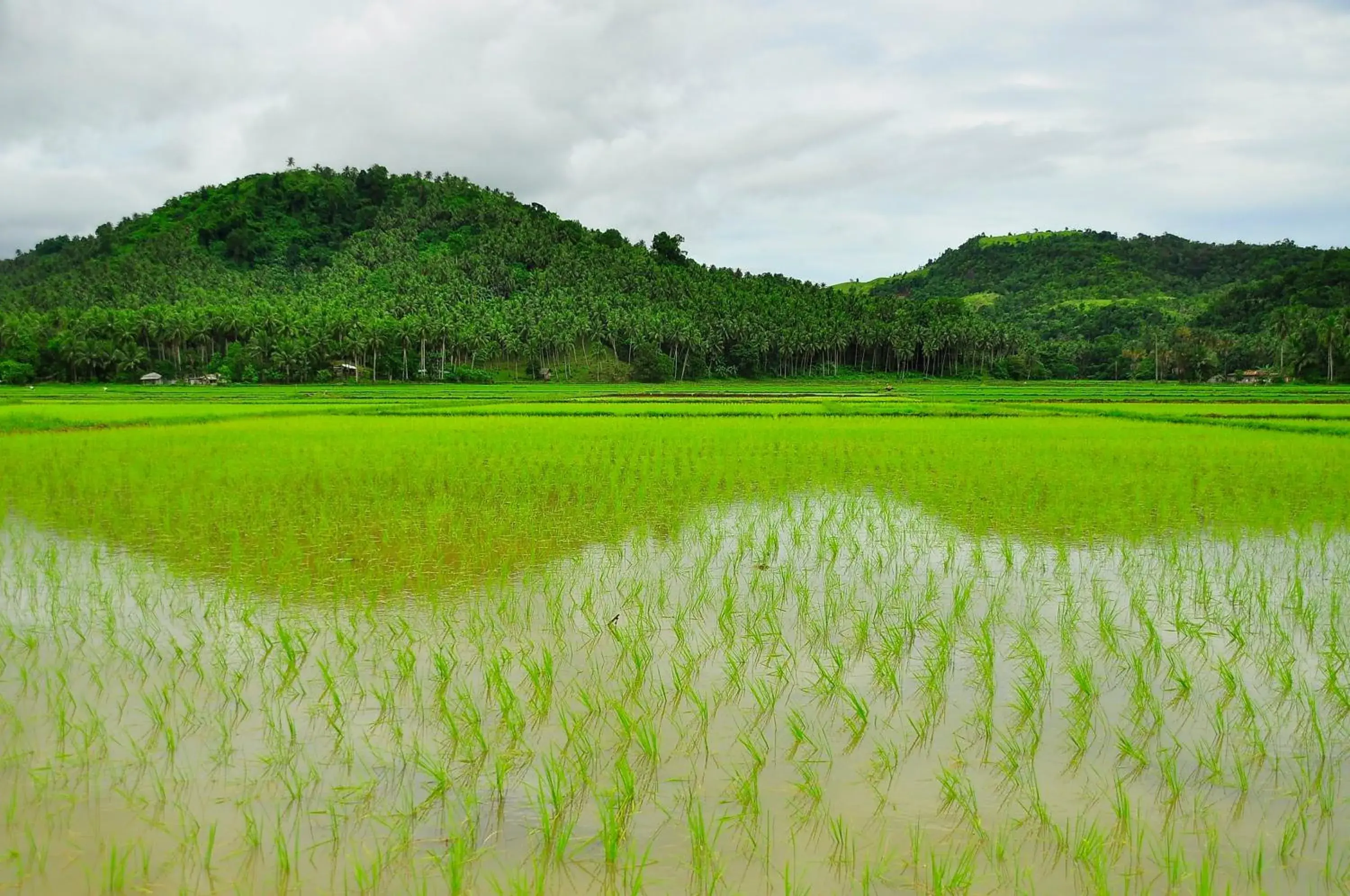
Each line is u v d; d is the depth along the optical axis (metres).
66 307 116.31
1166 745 6.09
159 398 56.97
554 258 147.75
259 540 12.04
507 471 18.31
